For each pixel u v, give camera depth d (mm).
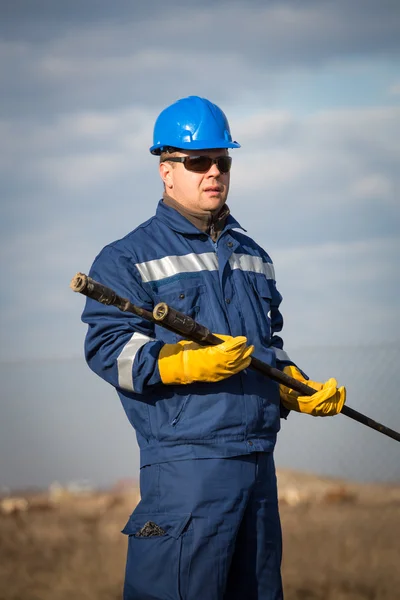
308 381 6977
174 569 6113
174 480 6164
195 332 5895
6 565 10844
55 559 11117
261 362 6230
